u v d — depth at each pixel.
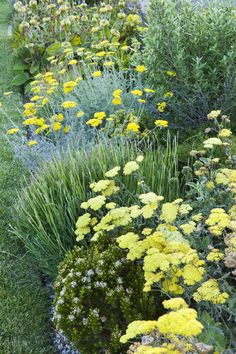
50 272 3.54
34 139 5.06
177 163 3.79
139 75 5.09
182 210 2.76
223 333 2.36
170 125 4.60
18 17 9.45
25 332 3.22
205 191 3.05
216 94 4.34
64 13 7.39
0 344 3.12
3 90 7.45
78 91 5.45
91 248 3.14
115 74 5.41
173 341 2.01
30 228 3.75
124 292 2.81
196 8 4.57
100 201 2.93
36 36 7.59
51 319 3.33
